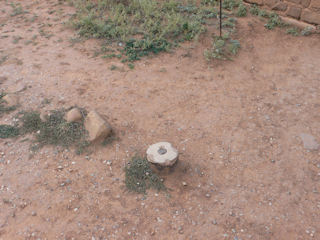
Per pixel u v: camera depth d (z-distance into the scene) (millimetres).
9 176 2479
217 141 2777
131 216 2234
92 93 3242
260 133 2854
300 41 4105
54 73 3508
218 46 3855
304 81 3467
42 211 2260
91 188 2402
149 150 2398
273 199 2338
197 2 4828
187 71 3580
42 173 2500
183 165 2572
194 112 3059
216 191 2400
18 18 4664
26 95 3215
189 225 2188
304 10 4164
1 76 3477
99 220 2211
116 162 2588
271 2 4430
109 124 2801
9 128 2863
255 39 4098
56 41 4078
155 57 3768
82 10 4684
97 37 4086
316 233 2133
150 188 2408
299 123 2949
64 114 2971
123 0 4762
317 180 2463
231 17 4434
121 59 3727
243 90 3344
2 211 2260
